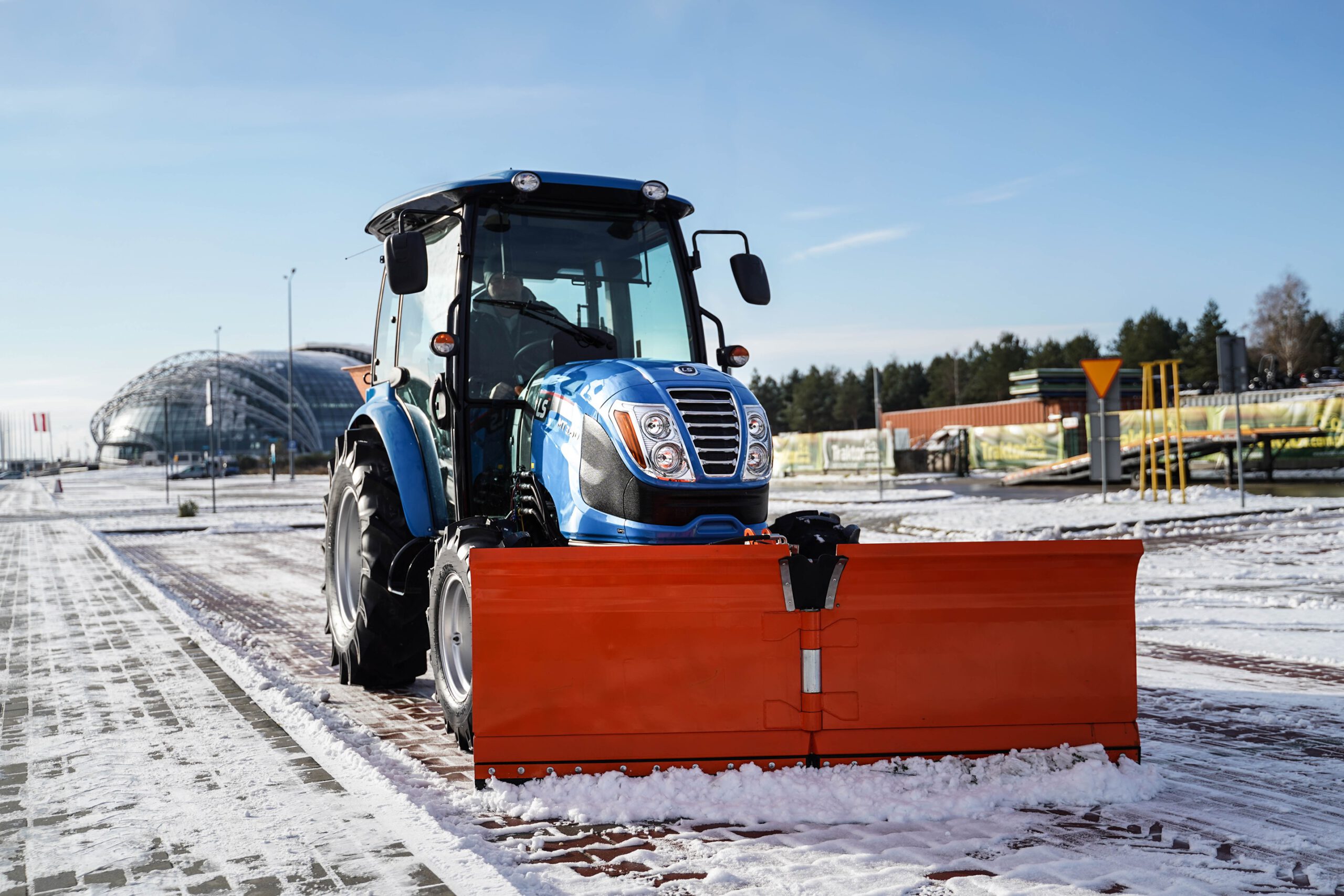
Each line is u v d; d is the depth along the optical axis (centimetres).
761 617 391
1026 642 402
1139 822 357
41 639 786
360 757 440
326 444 12169
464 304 514
